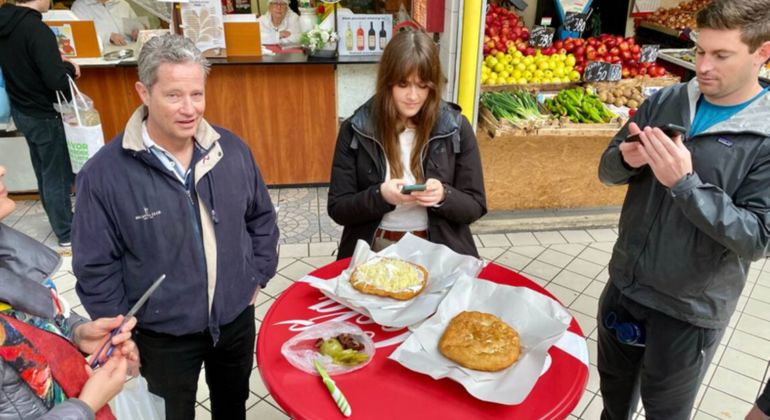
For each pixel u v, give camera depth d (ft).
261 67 12.85
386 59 5.71
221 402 6.15
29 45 9.66
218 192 4.98
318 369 4.29
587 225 12.68
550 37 12.83
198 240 4.97
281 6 14.52
